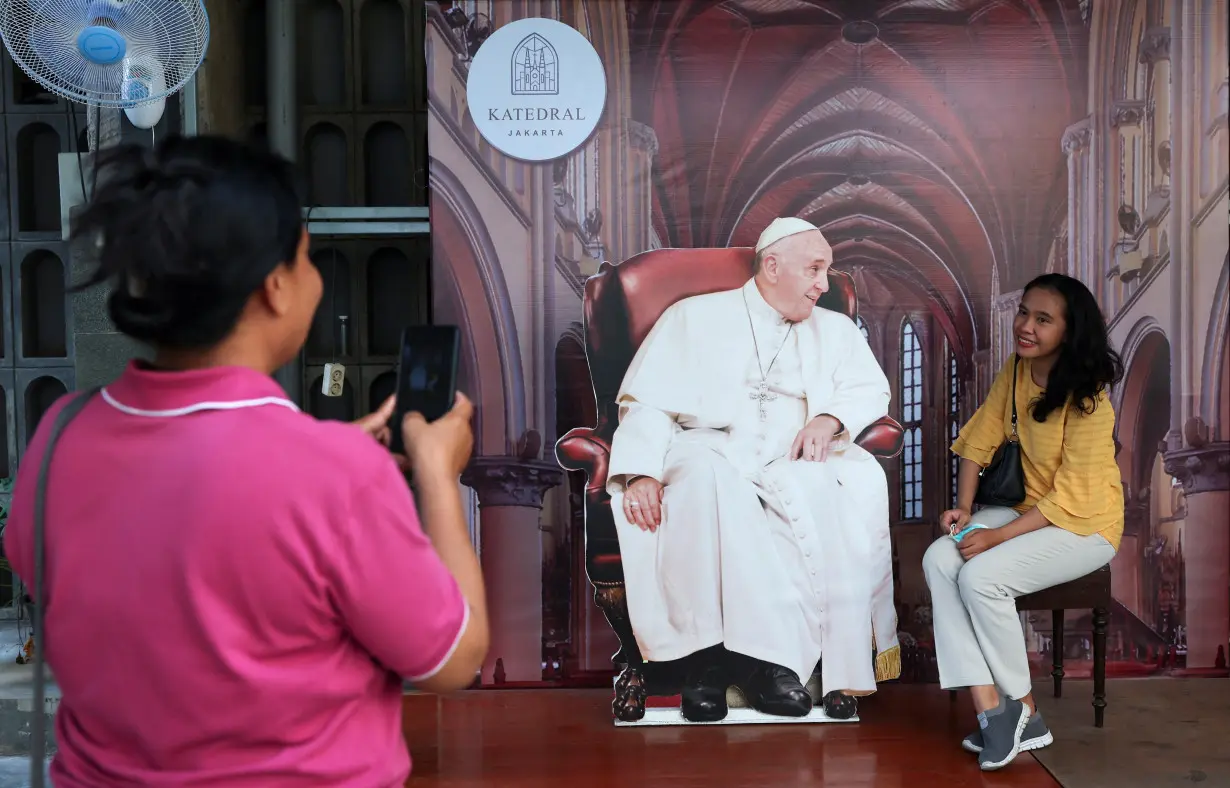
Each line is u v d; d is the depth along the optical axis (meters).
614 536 3.44
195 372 0.87
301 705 0.85
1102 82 3.64
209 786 0.83
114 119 3.61
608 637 3.69
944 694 3.61
